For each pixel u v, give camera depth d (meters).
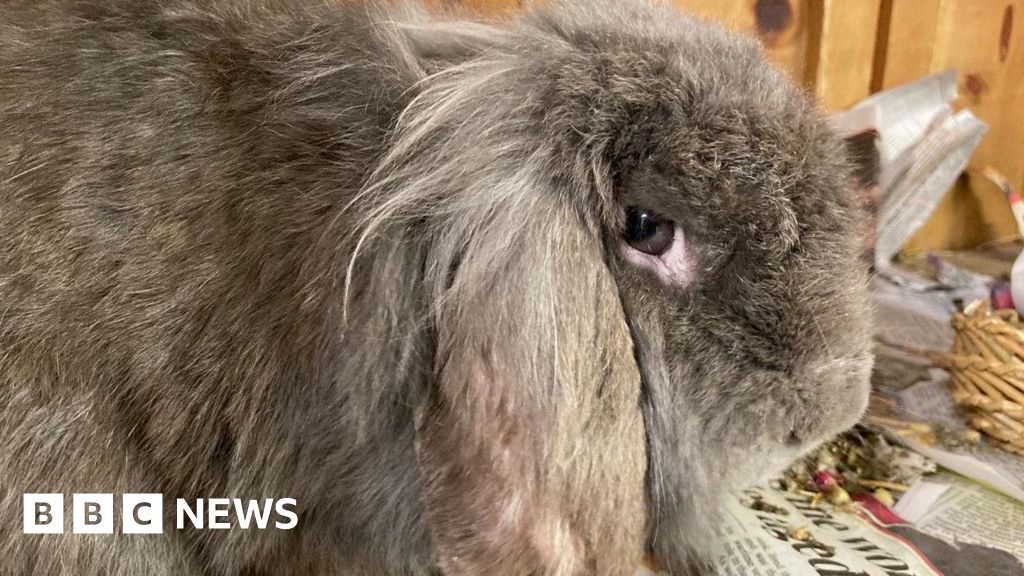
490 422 0.18
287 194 0.20
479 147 0.19
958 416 0.36
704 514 0.23
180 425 0.20
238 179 0.20
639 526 0.21
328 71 0.21
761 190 0.20
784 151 0.20
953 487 0.32
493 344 0.18
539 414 0.18
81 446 0.20
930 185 0.43
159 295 0.20
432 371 0.19
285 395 0.20
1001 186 0.47
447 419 0.18
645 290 0.20
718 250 0.20
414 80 0.21
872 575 0.26
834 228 0.21
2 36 0.21
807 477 0.32
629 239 0.20
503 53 0.21
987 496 0.31
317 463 0.21
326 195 0.20
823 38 0.44
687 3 0.40
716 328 0.20
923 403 0.37
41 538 0.20
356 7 0.23
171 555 0.22
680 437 0.21
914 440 0.34
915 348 0.39
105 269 0.20
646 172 0.20
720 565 0.27
